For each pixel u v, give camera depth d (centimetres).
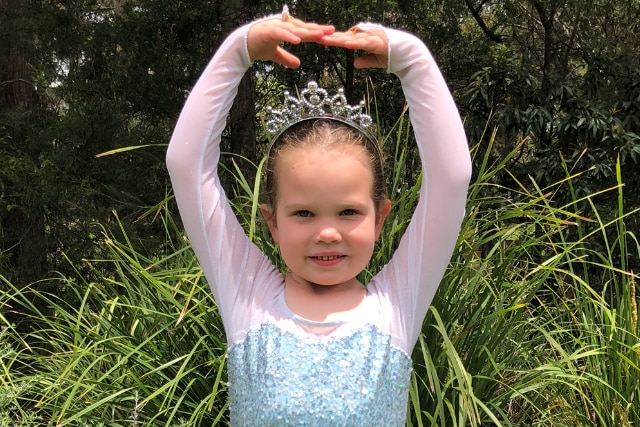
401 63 137
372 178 141
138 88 548
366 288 148
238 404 136
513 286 233
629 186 509
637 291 313
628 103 532
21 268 515
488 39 739
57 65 541
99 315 267
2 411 210
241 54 140
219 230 143
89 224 505
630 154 486
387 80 679
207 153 141
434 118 136
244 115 622
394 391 135
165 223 283
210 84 139
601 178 498
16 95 582
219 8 565
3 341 283
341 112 153
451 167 135
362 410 128
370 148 144
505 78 526
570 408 232
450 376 206
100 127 511
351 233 135
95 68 552
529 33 782
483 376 209
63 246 521
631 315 234
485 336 220
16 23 511
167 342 238
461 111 556
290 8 562
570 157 507
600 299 245
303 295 142
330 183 132
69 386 223
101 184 513
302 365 131
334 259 137
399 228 210
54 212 527
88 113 515
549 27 723
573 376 215
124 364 221
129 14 555
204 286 222
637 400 225
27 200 509
